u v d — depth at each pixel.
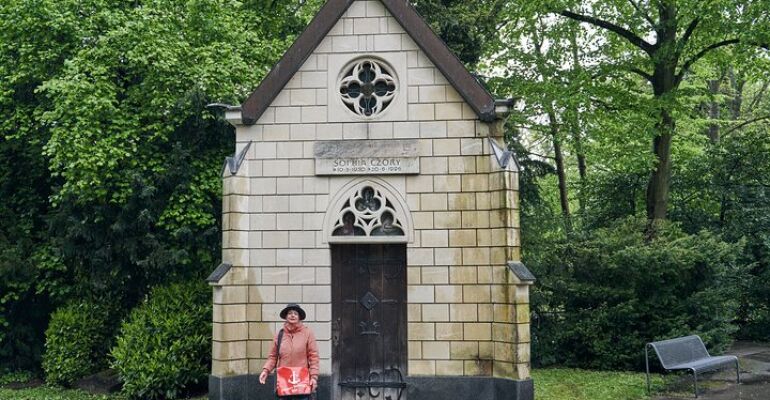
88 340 13.20
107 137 12.36
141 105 13.19
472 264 9.77
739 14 14.70
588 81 15.77
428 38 10.08
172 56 12.80
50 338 13.10
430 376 9.74
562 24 17.23
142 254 12.98
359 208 10.16
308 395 8.10
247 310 10.08
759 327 18.20
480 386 9.59
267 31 18.20
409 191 10.02
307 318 10.02
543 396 10.84
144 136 13.01
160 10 13.50
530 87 16.52
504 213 9.62
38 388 12.85
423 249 9.91
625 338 13.27
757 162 18.80
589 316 13.67
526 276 9.34
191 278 12.72
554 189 28.03
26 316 14.84
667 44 15.62
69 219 12.73
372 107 10.27
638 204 20.92
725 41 15.91
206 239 12.76
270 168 10.27
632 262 13.32
